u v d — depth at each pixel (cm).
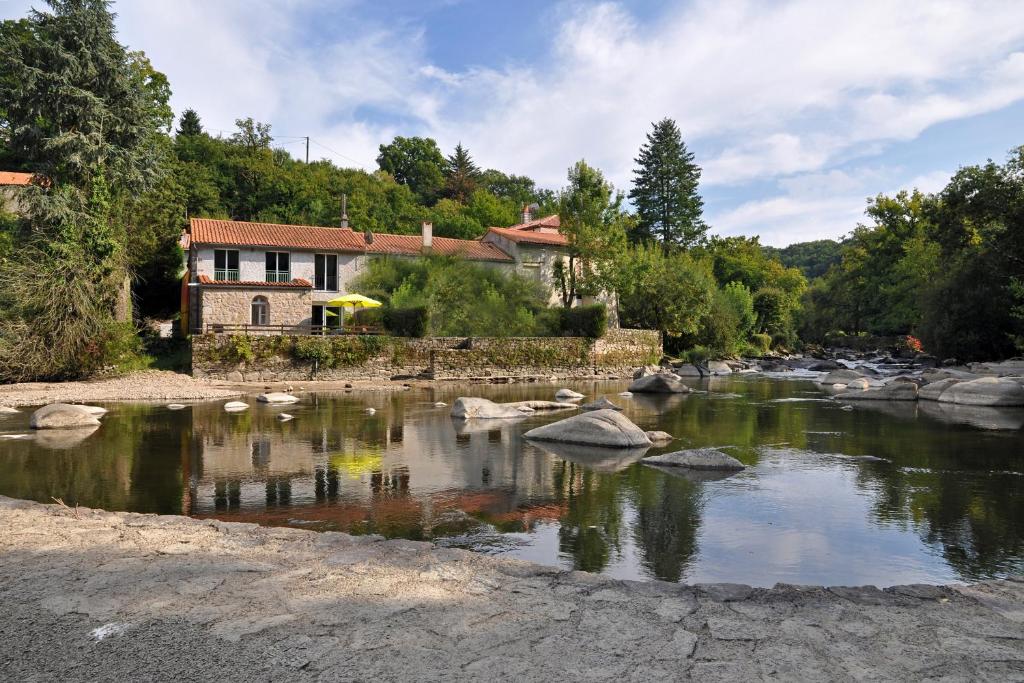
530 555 701
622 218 4966
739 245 9169
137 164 3353
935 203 4247
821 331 8212
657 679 361
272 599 484
